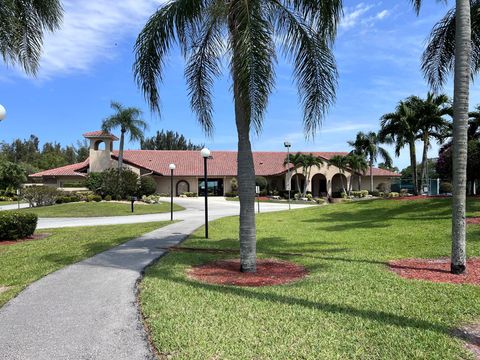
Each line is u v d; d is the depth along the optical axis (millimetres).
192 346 4332
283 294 6328
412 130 26031
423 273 8125
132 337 4598
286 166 48312
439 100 25031
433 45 11750
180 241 12672
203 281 7445
